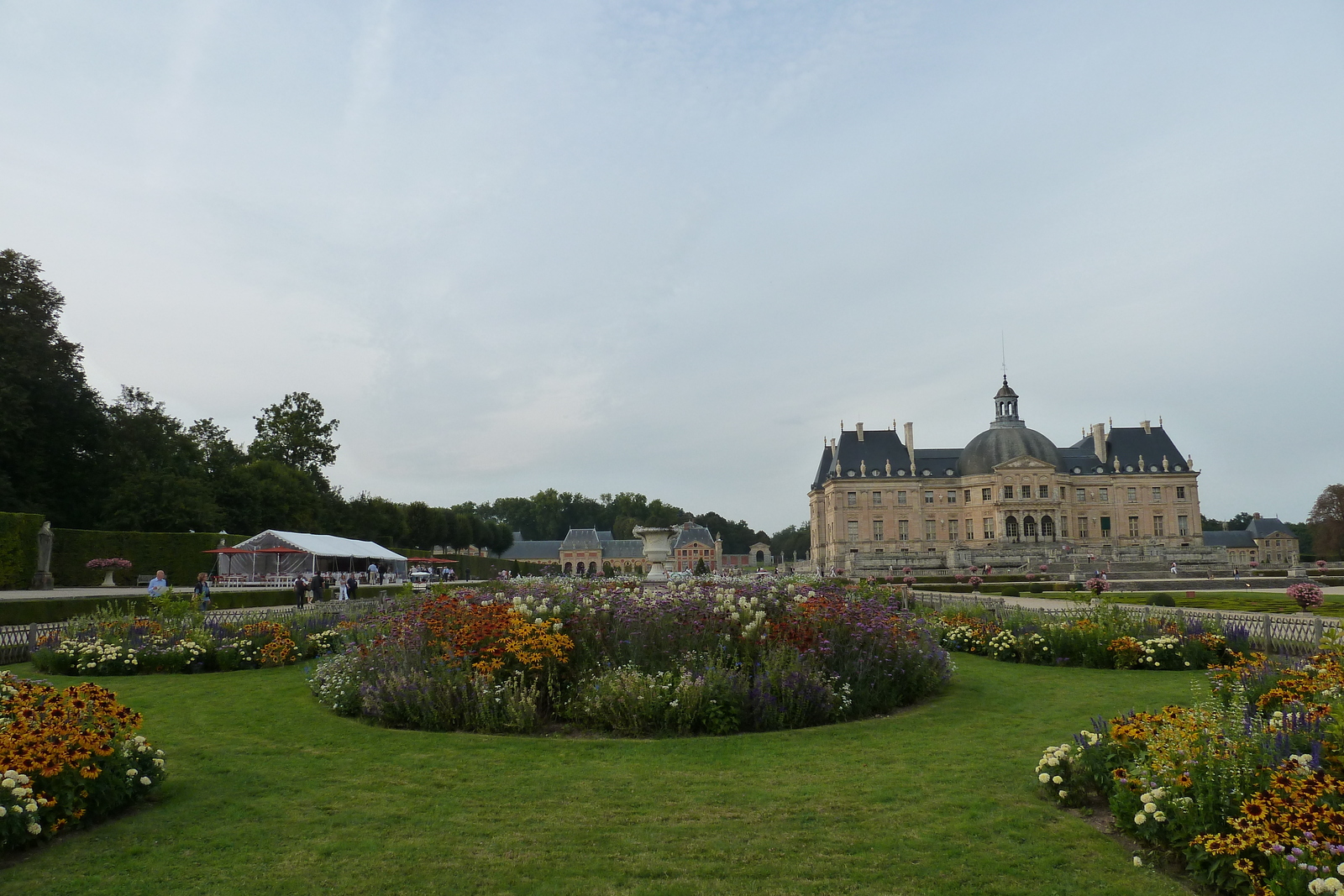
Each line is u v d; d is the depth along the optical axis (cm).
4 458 5566
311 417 10412
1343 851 602
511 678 1407
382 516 11400
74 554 5138
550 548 19088
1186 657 2045
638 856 798
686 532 18012
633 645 1462
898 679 1562
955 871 755
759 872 757
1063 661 2156
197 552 6025
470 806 945
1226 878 699
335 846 825
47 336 5778
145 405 7512
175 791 1006
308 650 2373
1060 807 922
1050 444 12256
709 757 1155
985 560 10819
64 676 2028
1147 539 12125
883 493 12425
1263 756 789
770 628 1514
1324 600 4122
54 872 763
